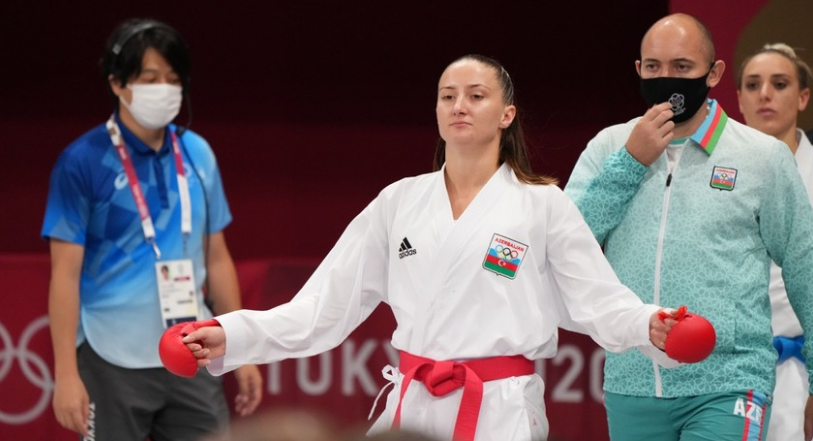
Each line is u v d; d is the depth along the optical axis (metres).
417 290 12.57
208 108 29.12
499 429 12.12
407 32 28.83
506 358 12.30
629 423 14.27
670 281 13.79
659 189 14.10
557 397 21.14
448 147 12.88
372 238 13.12
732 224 13.80
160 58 17.23
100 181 17.50
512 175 12.88
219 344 12.16
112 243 17.58
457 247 12.46
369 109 29.08
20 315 20.64
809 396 15.18
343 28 28.95
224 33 29.00
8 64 28.94
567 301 12.53
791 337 16.62
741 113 20.39
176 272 17.77
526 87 28.64
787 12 20.25
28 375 20.64
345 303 13.00
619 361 14.21
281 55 29.06
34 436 20.62
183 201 17.94
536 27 28.50
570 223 12.60
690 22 14.02
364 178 29.12
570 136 28.59
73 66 28.98
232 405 20.36
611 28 28.33
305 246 29.12
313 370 21.17
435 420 12.25
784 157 13.92
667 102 13.92
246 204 29.17
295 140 29.14
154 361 17.55
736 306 13.62
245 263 21.05
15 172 28.92
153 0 28.89
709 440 13.42
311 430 4.45
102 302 17.53
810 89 20.53
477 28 28.66
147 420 17.66
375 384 21.09
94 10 28.86
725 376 13.53
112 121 17.84
